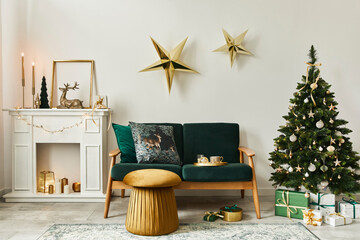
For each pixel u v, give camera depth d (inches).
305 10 124.1
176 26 124.1
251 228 84.4
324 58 124.0
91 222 89.6
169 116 124.3
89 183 112.5
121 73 123.9
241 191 119.5
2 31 122.3
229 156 115.1
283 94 124.5
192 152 115.6
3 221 90.2
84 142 112.3
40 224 87.7
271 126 124.6
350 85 123.4
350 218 89.4
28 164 112.3
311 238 77.2
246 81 124.5
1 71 121.6
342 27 123.8
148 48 123.9
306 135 92.6
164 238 77.2
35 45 122.6
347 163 93.4
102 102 121.1
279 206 95.9
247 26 124.3
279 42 124.3
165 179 80.3
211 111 124.6
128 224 81.7
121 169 91.9
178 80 124.2
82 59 123.3
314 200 94.7
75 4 123.3
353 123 123.1
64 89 118.0
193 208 105.1
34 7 122.6
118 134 108.2
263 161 124.3
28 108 116.7
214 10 124.3
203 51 124.3
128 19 124.0
